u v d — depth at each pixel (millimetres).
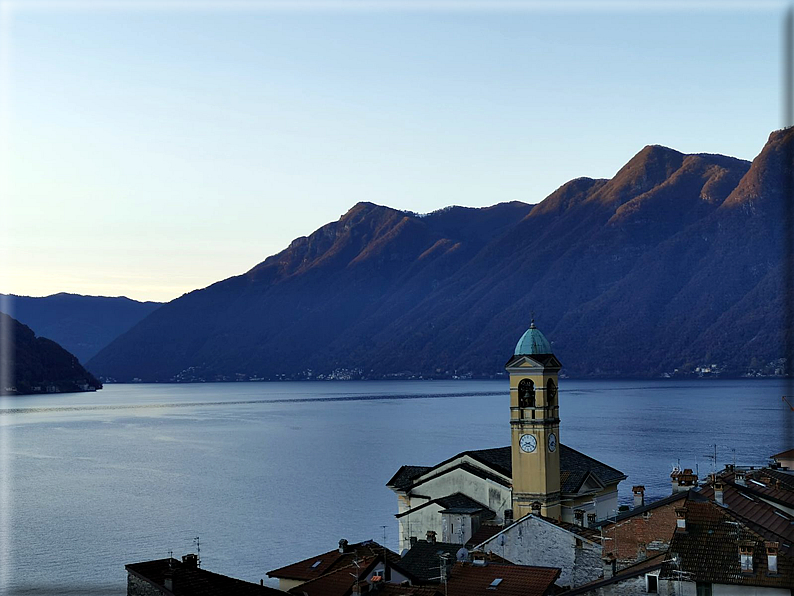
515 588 82062
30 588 147250
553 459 126125
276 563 161375
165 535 191500
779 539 71500
